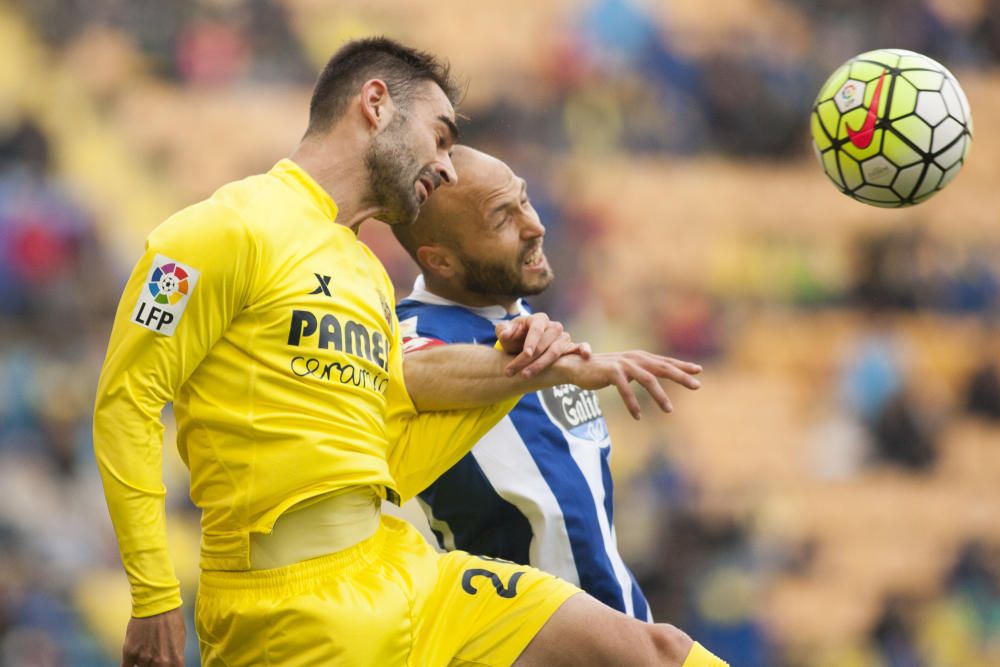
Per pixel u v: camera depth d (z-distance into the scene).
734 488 52.53
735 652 42.94
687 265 59.41
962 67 70.88
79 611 36.62
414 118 13.11
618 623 12.98
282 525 12.31
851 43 68.88
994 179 68.62
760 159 64.25
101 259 46.78
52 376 42.06
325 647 12.23
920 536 52.75
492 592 13.17
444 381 13.52
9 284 44.03
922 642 49.56
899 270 60.44
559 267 53.53
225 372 12.14
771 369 57.47
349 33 61.03
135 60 56.56
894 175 14.61
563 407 15.70
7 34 55.28
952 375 58.44
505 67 62.06
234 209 12.09
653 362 13.03
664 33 66.31
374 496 12.90
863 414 56.28
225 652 12.55
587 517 15.38
